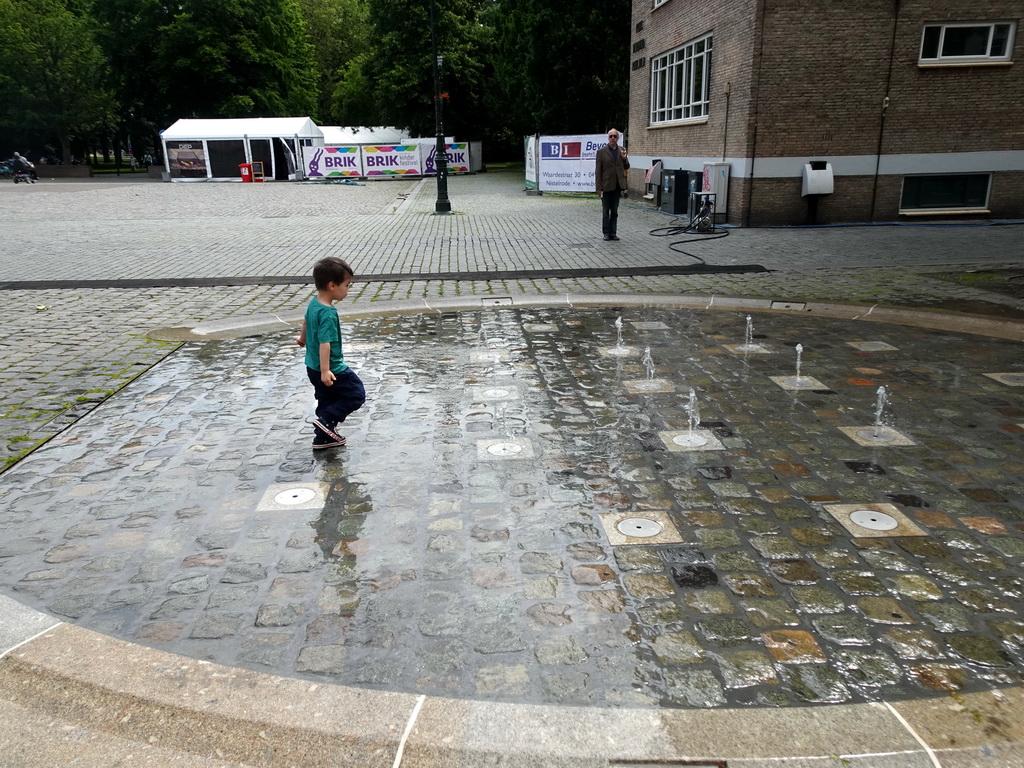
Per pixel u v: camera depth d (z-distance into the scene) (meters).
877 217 17.14
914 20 15.91
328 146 44.34
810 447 4.85
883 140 16.61
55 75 56.06
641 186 24.50
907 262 11.98
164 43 51.25
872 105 16.38
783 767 2.33
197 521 4.02
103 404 5.95
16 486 4.48
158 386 6.41
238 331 8.37
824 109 16.36
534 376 6.45
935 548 3.62
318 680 2.77
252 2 53.12
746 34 16.20
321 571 3.51
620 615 3.12
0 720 2.62
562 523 3.92
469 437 5.11
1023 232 15.49
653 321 8.41
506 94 46.72
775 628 3.03
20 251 15.02
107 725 2.57
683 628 3.04
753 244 14.36
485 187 35.53
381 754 2.42
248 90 54.47
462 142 48.06
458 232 17.50
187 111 55.38
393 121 53.38
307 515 4.06
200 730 2.54
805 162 16.61
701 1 18.56
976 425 5.19
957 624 3.04
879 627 3.02
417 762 2.38
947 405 5.59
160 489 4.42
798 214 16.98
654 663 2.82
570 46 36.66
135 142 68.50
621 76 37.34
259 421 5.53
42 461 4.85
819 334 7.73
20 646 2.97
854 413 5.45
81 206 26.30
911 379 6.22
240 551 3.71
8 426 5.47
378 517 4.02
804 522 3.89
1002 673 2.74
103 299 10.28
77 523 4.02
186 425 5.47
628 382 6.25
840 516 3.95
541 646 2.94
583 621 3.09
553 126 39.97
